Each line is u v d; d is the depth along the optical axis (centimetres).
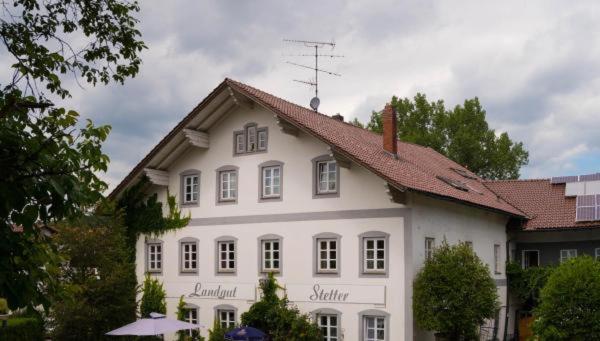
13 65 913
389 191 2494
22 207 591
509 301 3472
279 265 2828
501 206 3284
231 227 2988
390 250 2558
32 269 650
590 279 2259
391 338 2517
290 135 2855
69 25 1034
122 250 3045
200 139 3069
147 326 2439
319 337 2616
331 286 2675
